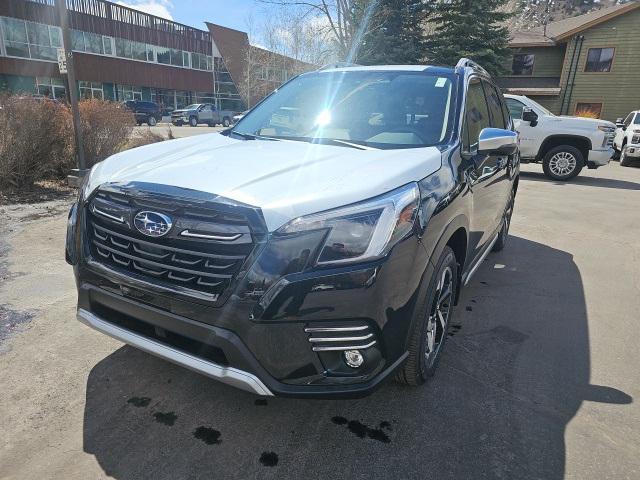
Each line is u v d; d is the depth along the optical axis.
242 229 1.96
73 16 34.28
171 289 2.09
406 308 2.18
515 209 8.18
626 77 25.52
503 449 2.34
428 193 2.33
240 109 50.66
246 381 2.01
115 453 2.23
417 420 2.53
